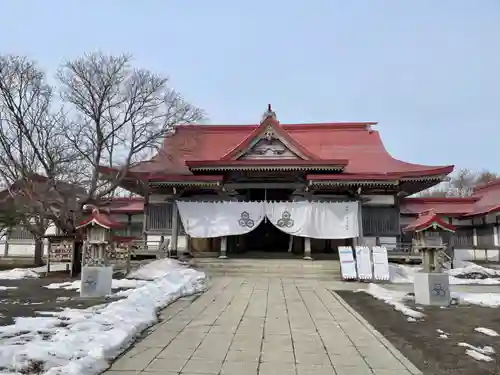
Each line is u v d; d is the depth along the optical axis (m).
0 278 18.03
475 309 11.69
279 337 8.28
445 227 12.52
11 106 21.86
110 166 24.20
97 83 23.86
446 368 6.57
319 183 24.41
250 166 25.31
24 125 22.61
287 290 15.18
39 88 23.66
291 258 24.72
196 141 32.03
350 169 28.00
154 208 25.97
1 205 24.48
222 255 23.88
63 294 13.41
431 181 25.27
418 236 13.27
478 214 30.14
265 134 26.73
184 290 14.11
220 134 33.53
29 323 8.52
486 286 17.05
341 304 12.28
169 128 25.52
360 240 23.52
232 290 14.99
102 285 12.80
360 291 15.51
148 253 23.67
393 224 25.38
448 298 12.27
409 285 17.45
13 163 23.25
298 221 23.55
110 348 6.87
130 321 8.78
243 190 27.80
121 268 19.98
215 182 24.66
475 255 30.75
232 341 7.93
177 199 25.52
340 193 25.80
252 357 6.90
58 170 23.02
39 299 12.34
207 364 6.49
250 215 23.75
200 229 23.95
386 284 17.73
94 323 8.32
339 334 8.59
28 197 22.58
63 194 22.12
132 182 26.27
